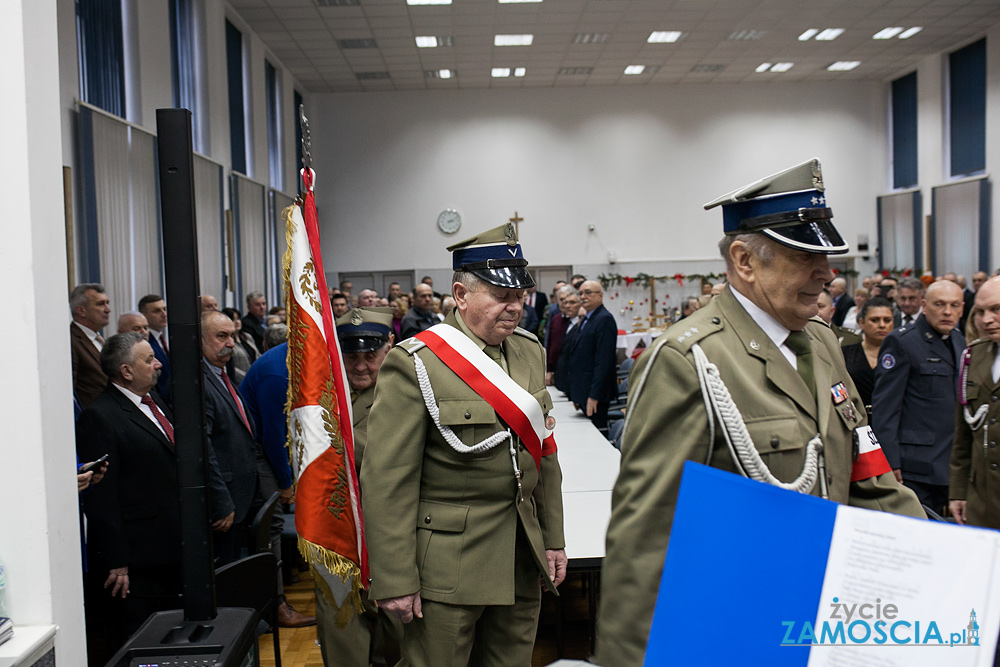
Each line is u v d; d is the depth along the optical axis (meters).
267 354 3.32
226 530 2.78
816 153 13.28
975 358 2.52
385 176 12.91
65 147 5.57
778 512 0.86
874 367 3.49
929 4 9.80
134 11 6.88
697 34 10.53
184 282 1.40
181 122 1.39
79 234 5.71
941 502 2.99
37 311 1.35
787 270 1.09
